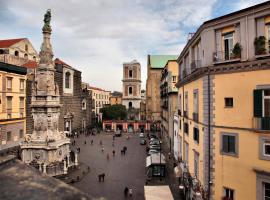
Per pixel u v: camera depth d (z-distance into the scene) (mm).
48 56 44688
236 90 19453
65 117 85812
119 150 64188
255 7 18094
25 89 52219
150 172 41312
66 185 4441
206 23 21469
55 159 42344
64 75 85625
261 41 17812
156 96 110438
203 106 22281
